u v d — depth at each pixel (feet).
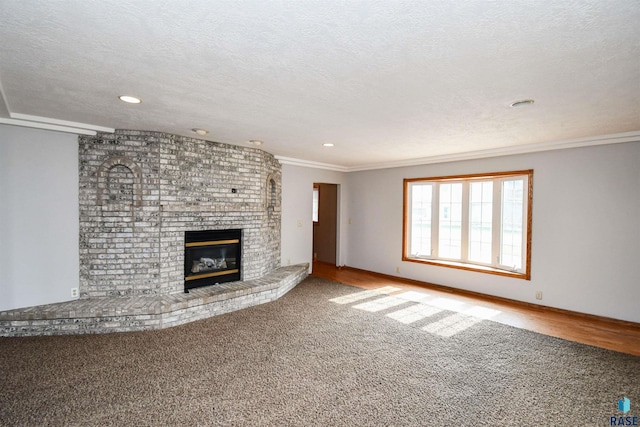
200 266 15.48
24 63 6.87
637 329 12.53
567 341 11.32
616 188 13.00
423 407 7.50
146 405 7.46
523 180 15.75
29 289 11.68
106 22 5.25
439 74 7.19
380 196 21.99
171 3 4.70
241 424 6.84
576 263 14.01
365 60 6.55
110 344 10.73
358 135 13.23
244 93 8.55
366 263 22.91
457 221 18.83
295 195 20.67
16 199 11.41
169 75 7.45
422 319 13.44
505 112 9.90
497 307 15.17
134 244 13.02
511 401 7.78
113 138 12.75
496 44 5.83
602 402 7.78
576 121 10.85
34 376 8.65
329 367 9.34
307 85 7.95
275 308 14.75
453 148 15.84
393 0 4.55
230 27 5.37
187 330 12.04
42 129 11.68
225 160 15.35
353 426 6.81
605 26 5.19
